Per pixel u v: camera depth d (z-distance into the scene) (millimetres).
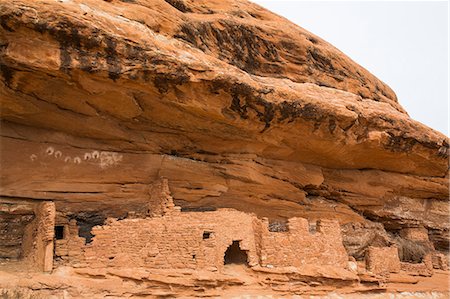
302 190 17562
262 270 14297
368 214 19609
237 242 14766
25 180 13188
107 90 12266
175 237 13383
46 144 13461
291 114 14766
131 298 12250
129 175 14523
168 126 14141
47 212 12258
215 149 15422
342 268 15969
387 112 17234
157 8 13352
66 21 10859
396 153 17984
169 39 13070
